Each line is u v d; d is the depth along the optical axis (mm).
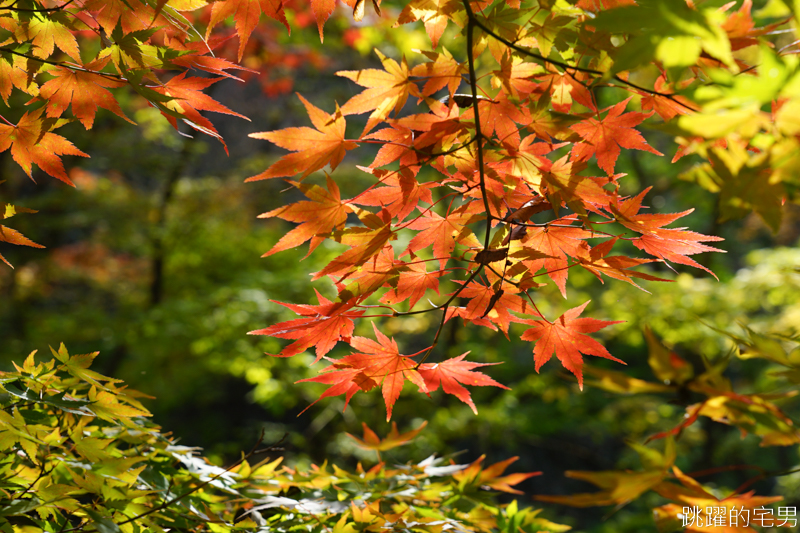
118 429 1191
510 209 1047
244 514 1172
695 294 3721
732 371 5781
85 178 5152
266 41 3873
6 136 1081
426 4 1008
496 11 1002
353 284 1017
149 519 1108
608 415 4574
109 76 1055
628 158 5145
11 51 1042
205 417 6445
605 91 3068
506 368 4613
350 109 988
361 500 1200
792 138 855
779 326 3379
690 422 975
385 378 1057
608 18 867
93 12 1049
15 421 1037
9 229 1096
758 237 6164
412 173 1009
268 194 5508
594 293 4645
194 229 4898
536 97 1037
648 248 1027
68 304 5809
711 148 871
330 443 4789
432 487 1229
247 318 3787
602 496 914
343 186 4680
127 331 4152
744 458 6031
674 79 866
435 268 3137
